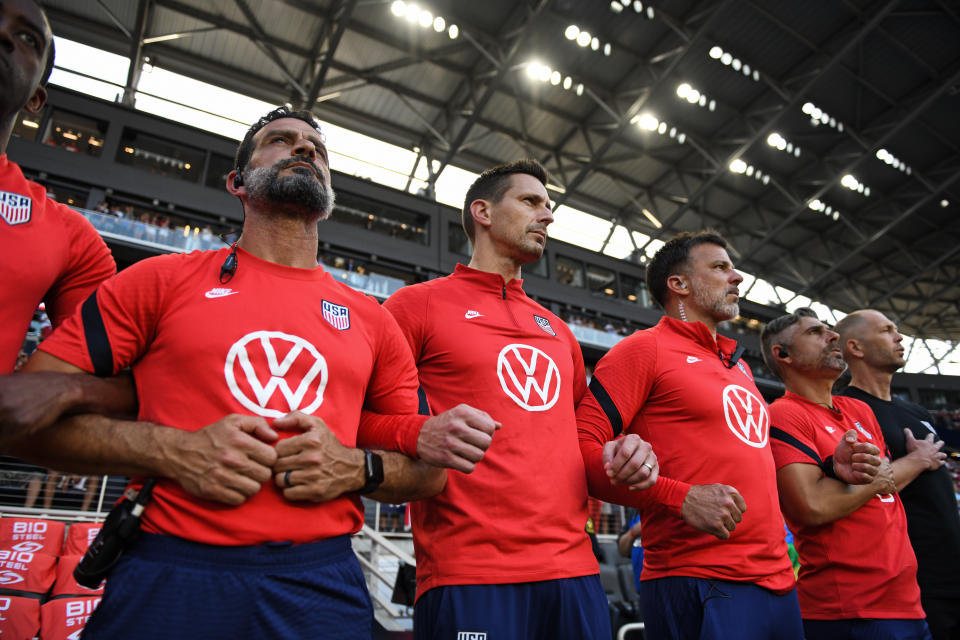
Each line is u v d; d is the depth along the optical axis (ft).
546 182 6.48
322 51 43.52
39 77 3.94
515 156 55.31
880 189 59.31
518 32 41.22
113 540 2.83
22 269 3.75
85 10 39.22
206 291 3.44
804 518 6.36
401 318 5.27
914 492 7.40
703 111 50.47
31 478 16.31
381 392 4.11
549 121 51.78
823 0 41.32
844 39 43.93
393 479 3.52
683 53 42.39
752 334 65.51
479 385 4.87
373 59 44.83
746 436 5.76
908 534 7.23
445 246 47.73
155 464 2.89
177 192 37.58
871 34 43.75
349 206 45.62
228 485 2.85
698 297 7.09
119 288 3.32
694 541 5.28
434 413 4.89
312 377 3.35
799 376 7.91
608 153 55.21
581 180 52.13
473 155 55.06
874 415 8.13
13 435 2.60
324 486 3.09
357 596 3.26
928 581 7.02
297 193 3.83
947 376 72.79
